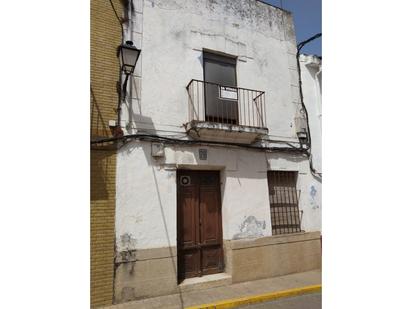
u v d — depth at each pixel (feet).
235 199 19.47
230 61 21.74
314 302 16.03
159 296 16.07
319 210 23.02
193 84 19.33
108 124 16.42
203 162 18.63
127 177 16.40
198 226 18.97
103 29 17.19
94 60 16.63
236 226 19.21
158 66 18.44
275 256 20.17
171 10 19.57
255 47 22.70
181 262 18.08
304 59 25.12
